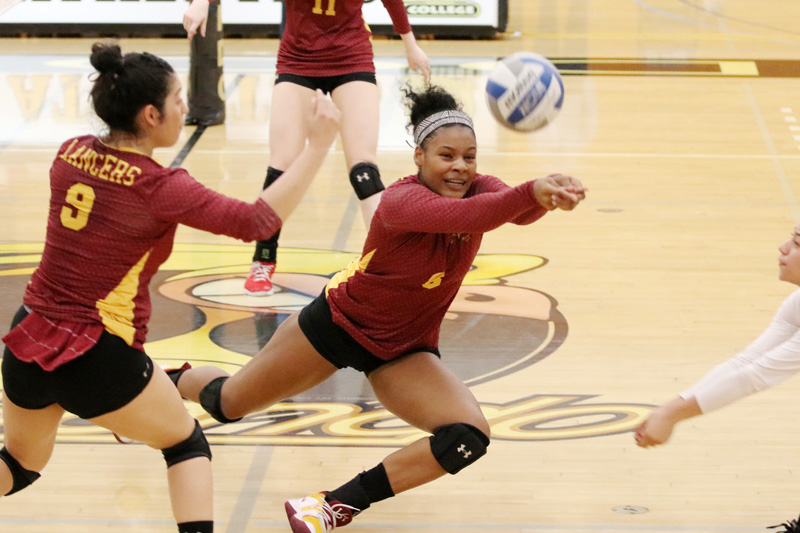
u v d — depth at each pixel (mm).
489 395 10570
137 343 6684
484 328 12445
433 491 8703
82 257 6414
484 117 23547
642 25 35531
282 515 8289
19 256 14945
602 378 11008
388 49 30578
